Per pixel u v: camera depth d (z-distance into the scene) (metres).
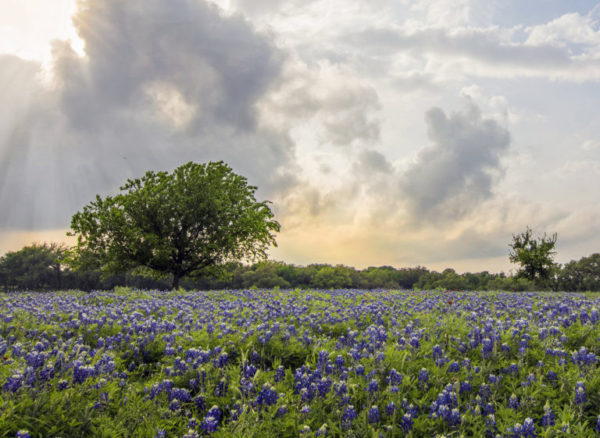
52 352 7.80
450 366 7.10
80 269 35.94
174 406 5.91
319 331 10.62
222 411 6.02
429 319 11.09
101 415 5.43
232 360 8.10
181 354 8.18
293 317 12.20
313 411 5.73
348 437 5.10
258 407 5.72
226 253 36.69
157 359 8.55
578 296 20.69
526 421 5.02
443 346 8.20
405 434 5.25
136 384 6.88
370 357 7.35
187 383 6.89
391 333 9.48
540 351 7.56
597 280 94.06
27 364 6.64
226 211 36.34
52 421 4.99
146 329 10.02
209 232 36.09
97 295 21.72
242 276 123.25
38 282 99.25
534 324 9.56
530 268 44.25
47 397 5.32
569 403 5.77
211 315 12.55
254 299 17.78
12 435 4.73
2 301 17.16
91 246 34.62
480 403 5.95
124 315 11.88
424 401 5.94
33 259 99.62
